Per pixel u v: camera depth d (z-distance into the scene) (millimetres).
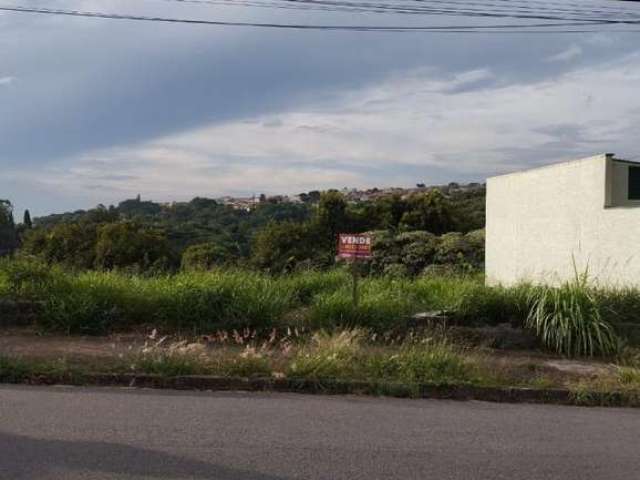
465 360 8703
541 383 8141
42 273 11453
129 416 6562
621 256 13898
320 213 31906
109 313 10695
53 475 4949
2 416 6422
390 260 25469
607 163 14641
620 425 6887
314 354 8602
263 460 5418
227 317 10664
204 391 7762
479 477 5203
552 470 5422
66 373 7949
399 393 7852
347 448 5797
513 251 19281
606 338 10047
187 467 5199
